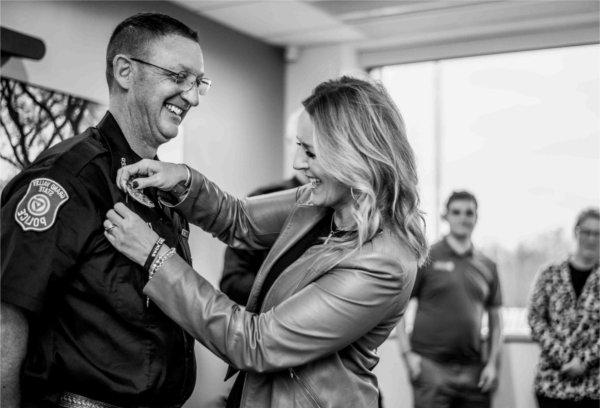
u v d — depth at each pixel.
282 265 1.55
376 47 5.07
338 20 4.59
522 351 4.35
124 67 1.53
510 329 4.58
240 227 1.73
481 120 4.80
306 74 5.23
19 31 3.22
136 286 1.45
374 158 1.41
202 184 1.64
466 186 4.84
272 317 1.36
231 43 4.73
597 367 3.65
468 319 3.73
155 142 1.61
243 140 4.83
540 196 4.59
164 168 1.54
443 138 4.94
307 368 1.42
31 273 1.33
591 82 4.50
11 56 2.98
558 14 4.40
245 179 4.85
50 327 1.43
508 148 4.71
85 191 1.41
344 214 1.50
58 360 1.41
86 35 3.60
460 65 4.93
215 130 4.55
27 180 1.42
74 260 1.38
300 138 1.48
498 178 4.72
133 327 1.45
